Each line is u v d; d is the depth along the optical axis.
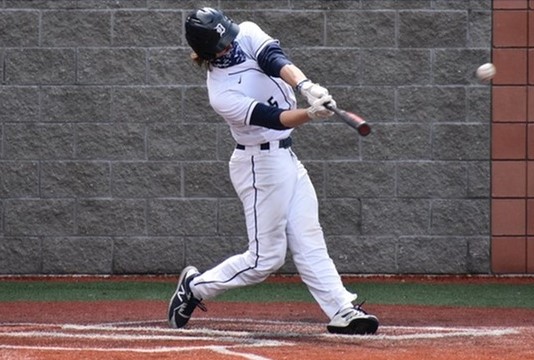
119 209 37.31
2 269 37.41
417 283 36.03
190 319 26.45
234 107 22.05
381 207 37.28
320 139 37.12
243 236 37.31
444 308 29.55
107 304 30.03
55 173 37.28
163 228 37.31
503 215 37.38
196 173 37.22
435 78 37.19
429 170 37.25
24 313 27.81
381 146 37.19
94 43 37.19
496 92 37.25
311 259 23.12
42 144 37.25
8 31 37.22
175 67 37.19
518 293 33.50
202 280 24.02
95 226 37.34
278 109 21.80
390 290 34.22
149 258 37.34
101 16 37.16
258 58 22.19
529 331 24.09
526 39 37.19
